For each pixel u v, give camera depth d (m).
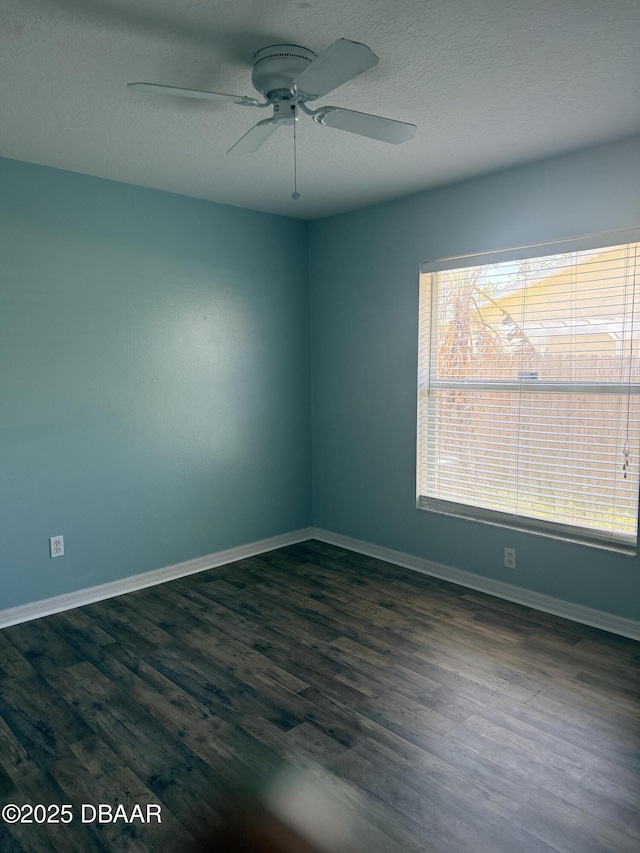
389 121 1.98
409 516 3.87
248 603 3.34
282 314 4.24
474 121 2.49
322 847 1.66
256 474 4.18
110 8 1.64
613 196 2.78
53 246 3.12
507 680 2.51
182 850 1.66
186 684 2.50
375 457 4.05
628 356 2.83
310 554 4.19
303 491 4.50
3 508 3.04
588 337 2.96
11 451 3.05
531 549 3.24
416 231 3.64
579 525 3.07
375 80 2.11
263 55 1.86
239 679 2.54
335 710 2.31
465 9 1.66
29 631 3.00
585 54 1.92
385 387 3.93
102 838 1.71
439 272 3.60
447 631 2.97
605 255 2.86
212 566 3.96
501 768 1.97
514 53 1.92
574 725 2.20
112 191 3.31
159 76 2.06
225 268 3.88
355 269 4.04
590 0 1.62
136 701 2.38
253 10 1.66
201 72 2.04
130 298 3.44
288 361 4.31
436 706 2.33
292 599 3.39
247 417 4.09
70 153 2.86
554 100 2.29
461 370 3.55
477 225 3.32
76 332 3.23
